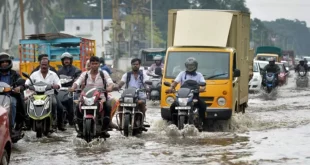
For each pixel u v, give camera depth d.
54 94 19.09
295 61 133.38
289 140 17.02
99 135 17.19
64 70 22.16
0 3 106.12
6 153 12.22
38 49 36.19
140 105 18.73
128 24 112.12
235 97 22.44
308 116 24.98
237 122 21.61
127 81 19.64
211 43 22.14
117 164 13.54
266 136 18.11
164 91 21.14
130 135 18.20
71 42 35.47
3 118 11.92
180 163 13.41
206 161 13.59
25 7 112.31
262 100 35.41
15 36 128.12
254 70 44.44
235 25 23.80
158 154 14.80
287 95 39.94
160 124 21.33
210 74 21.33
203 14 22.86
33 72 20.05
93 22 125.12
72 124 21.39
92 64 17.58
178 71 21.48
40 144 16.92
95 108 16.59
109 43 114.81
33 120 17.64
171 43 23.80
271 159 13.72
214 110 20.75
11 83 17.05
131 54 111.19
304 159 13.68
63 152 15.43
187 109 18.48
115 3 95.62
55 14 129.88
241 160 13.62
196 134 18.44
